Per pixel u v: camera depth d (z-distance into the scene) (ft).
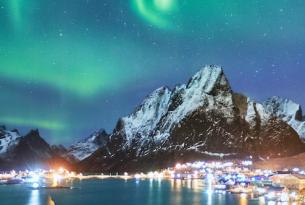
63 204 526.16
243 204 491.31
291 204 475.72
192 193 618.44
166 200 545.03
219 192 624.59
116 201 549.54
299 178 653.30
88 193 649.20
